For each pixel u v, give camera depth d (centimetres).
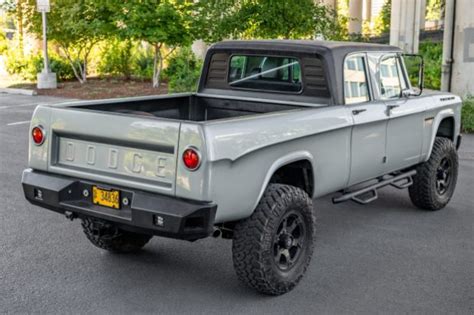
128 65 2328
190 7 1806
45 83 2031
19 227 632
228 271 526
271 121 458
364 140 569
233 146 421
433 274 521
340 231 637
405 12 2456
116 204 445
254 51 601
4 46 2636
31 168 497
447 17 1372
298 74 577
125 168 444
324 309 453
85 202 464
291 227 483
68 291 479
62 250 569
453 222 673
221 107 630
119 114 444
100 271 521
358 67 579
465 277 515
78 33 2045
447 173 727
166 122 419
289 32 1582
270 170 459
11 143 1088
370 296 476
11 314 438
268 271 458
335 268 533
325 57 554
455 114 733
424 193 696
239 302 464
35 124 487
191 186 413
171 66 2153
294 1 1542
